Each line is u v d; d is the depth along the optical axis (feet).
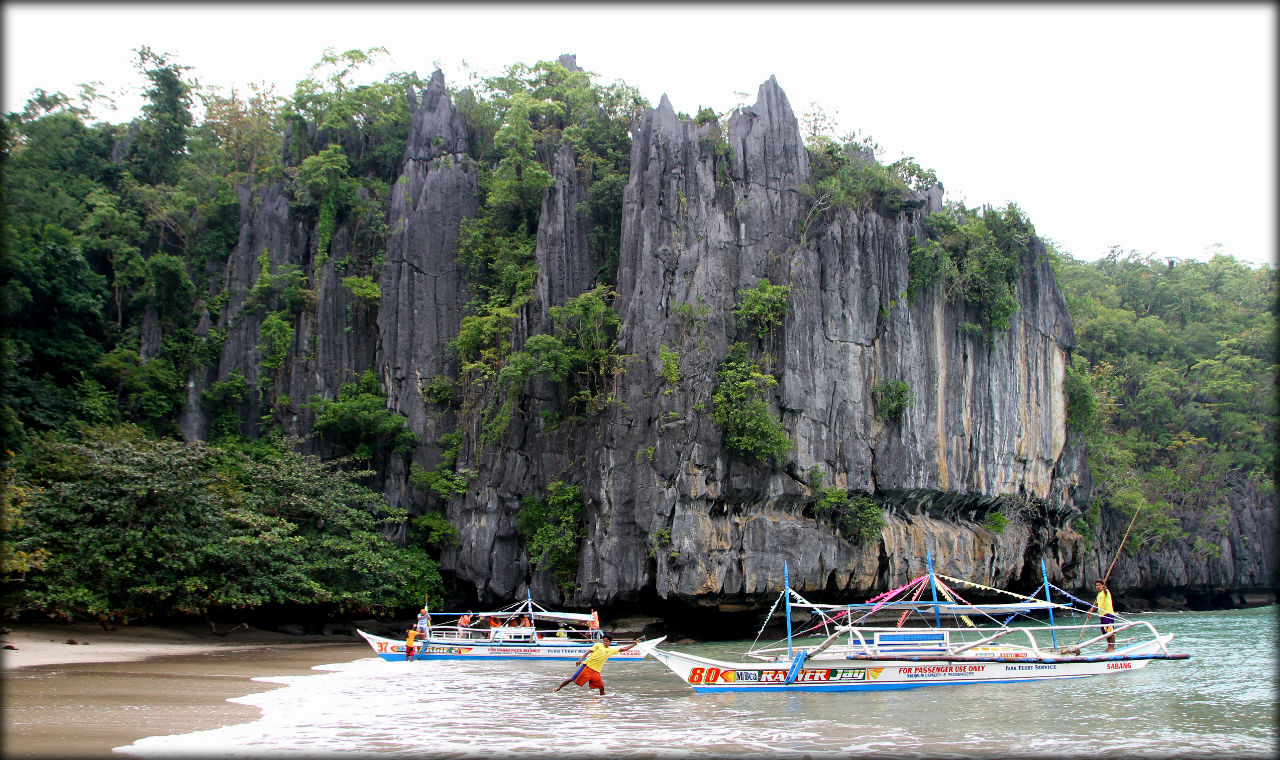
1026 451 196.85
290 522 158.40
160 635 139.33
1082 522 217.77
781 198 174.40
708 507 151.74
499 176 191.62
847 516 162.61
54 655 111.34
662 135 171.94
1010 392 194.08
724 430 153.58
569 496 161.89
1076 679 98.48
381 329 186.50
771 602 156.25
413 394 181.47
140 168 221.46
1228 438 274.57
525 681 101.65
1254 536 257.96
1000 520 189.16
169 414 183.42
